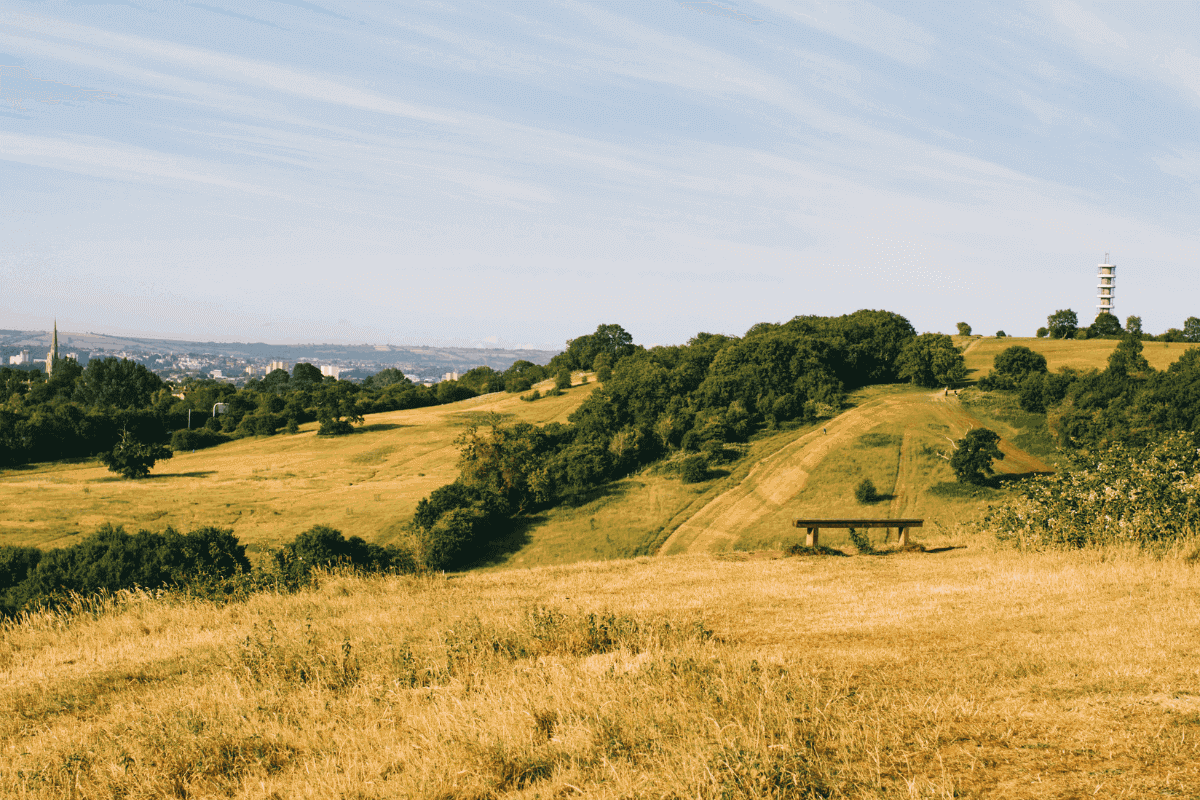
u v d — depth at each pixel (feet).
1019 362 319.06
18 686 32.35
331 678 30.71
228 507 233.55
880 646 30.83
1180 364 281.54
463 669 30.83
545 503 216.95
